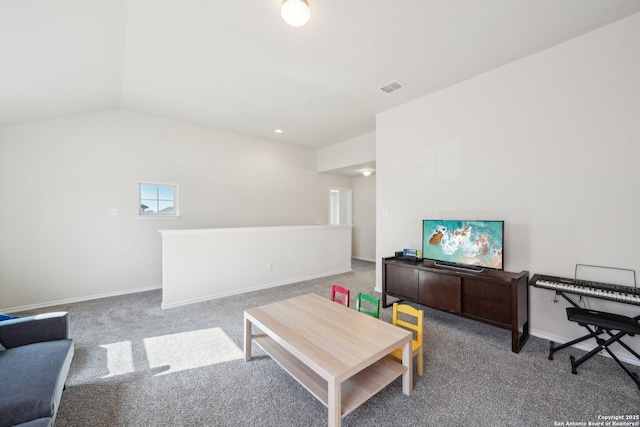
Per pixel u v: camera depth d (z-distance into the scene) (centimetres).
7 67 228
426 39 239
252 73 299
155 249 436
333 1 193
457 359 223
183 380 196
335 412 137
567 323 247
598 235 230
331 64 280
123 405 171
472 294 268
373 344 167
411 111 368
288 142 594
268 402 174
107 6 193
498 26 222
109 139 398
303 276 490
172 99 371
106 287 396
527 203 268
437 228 322
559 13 208
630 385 188
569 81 243
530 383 192
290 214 609
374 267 614
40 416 123
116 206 403
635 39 212
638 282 213
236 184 527
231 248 402
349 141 573
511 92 277
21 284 343
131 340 257
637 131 213
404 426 153
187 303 362
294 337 176
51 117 357
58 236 363
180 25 220
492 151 292
